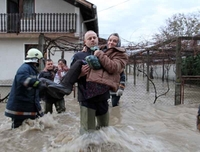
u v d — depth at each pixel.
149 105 7.60
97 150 3.24
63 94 3.33
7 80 14.40
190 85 15.15
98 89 3.18
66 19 13.90
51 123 4.61
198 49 10.12
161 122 5.14
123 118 5.64
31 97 4.30
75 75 3.20
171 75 22.27
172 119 5.52
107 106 3.51
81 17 15.20
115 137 3.55
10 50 14.43
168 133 4.27
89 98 3.21
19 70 4.02
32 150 3.48
